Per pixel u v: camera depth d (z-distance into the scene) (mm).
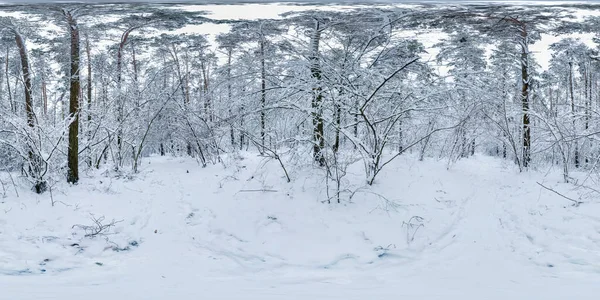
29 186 11555
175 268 7977
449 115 13320
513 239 9125
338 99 11914
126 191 11992
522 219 9977
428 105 12531
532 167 14656
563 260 7977
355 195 11289
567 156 12773
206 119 15203
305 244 9344
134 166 14297
